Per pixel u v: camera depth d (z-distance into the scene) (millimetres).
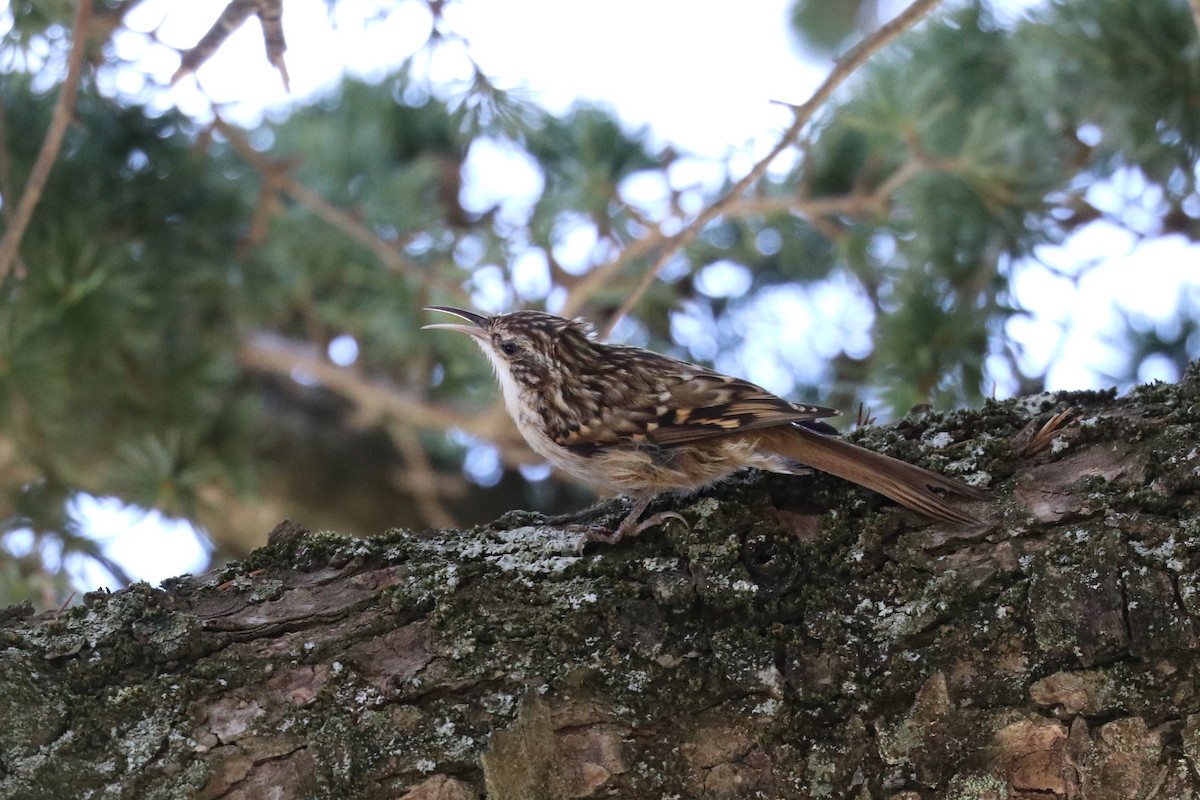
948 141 8398
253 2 5973
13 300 8203
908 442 5125
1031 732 4305
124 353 9141
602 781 4328
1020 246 7992
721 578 4590
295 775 4285
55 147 6379
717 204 6375
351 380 10125
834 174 9500
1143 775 4203
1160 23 7527
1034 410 5098
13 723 4281
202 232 9273
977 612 4441
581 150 9469
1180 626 4227
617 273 9406
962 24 8648
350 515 11102
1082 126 8039
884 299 8531
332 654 4512
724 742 4375
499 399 9672
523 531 4980
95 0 7492
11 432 8406
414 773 4285
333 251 9766
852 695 4391
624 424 5852
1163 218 7949
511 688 4426
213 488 9570
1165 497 4457
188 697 4398
